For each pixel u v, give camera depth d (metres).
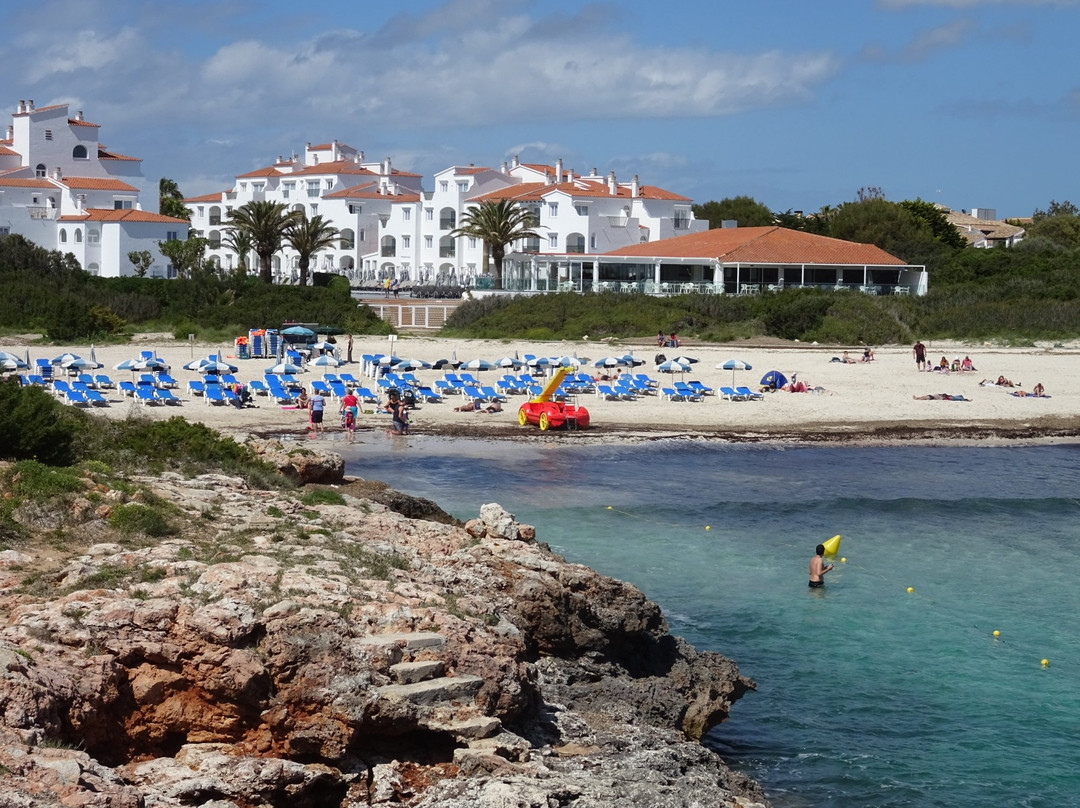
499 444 41.22
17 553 16.42
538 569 18.69
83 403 44.22
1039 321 77.44
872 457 40.81
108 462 23.88
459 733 13.33
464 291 97.44
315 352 64.69
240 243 104.44
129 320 81.69
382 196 124.50
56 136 113.44
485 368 55.28
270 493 23.08
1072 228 133.50
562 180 126.81
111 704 12.59
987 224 175.38
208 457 25.62
